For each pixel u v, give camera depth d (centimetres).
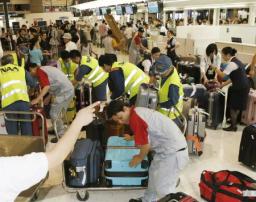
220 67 554
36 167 89
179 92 349
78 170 292
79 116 108
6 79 373
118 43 1201
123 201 307
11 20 2545
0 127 444
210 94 489
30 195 236
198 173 362
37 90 476
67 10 3234
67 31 1170
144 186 296
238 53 732
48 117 498
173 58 777
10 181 84
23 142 289
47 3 3141
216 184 296
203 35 830
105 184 302
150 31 1205
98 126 360
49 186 335
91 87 494
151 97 341
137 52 912
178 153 257
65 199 311
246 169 372
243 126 517
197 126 393
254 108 492
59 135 455
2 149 292
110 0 1022
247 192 278
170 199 215
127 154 305
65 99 437
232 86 472
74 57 504
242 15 1086
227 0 754
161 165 262
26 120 352
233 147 434
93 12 2438
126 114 254
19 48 952
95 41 1811
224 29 851
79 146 314
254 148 363
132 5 1511
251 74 544
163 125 257
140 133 252
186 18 1307
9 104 374
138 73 375
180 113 352
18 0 2889
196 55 759
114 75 369
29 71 416
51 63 733
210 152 418
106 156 302
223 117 505
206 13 1263
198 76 622
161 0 1149
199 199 311
